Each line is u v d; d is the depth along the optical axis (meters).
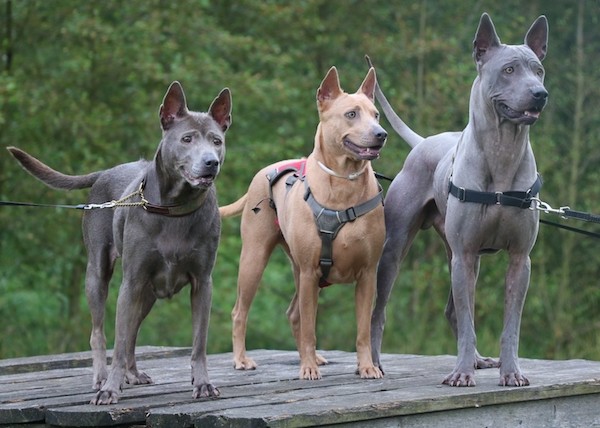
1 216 18.70
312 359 8.80
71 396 8.23
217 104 7.98
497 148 7.89
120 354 7.80
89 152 18.84
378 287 9.26
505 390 7.75
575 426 8.29
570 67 20.56
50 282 20.55
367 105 8.48
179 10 19.45
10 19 19.06
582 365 9.47
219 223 8.00
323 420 6.91
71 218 18.91
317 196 8.52
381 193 8.70
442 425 7.50
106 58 19.00
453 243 8.16
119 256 8.77
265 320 22.38
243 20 21.05
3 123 18.03
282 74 20.47
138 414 7.43
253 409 7.06
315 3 20.36
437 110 19.91
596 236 9.21
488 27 7.88
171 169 7.69
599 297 20.39
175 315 20.69
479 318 20.66
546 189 20.50
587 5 21.03
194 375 7.89
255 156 19.44
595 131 20.25
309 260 8.57
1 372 10.19
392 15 21.78
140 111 19.19
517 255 8.16
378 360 9.19
